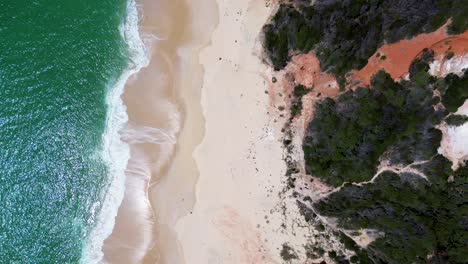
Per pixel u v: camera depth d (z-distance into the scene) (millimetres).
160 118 33344
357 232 29000
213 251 32344
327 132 29141
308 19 28922
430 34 24375
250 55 31516
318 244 30500
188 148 32781
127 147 33688
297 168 30906
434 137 25250
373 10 26219
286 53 30219
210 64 32531
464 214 25328
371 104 26875
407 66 25203
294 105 30594
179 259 32812
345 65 27656
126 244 33250
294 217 31109
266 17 30781
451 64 23828
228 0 32188
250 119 31750
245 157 31891
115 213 33688
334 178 29141
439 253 26141
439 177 25578
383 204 27766
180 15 33375
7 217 33969
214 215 32312
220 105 32312
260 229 31766
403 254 27266
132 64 33969
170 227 32938
